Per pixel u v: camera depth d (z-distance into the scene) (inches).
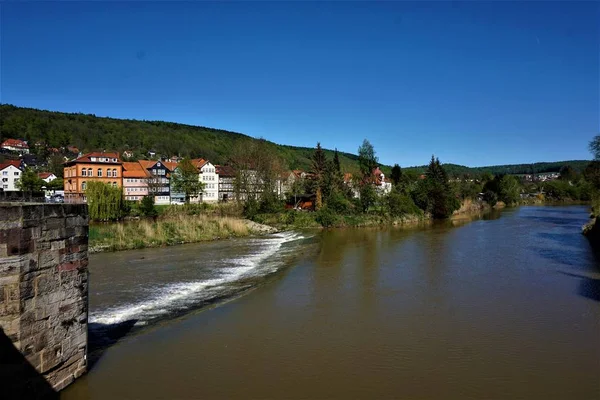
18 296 442.9
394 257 1435.8
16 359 444.1
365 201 2999.5
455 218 3235.7
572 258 1411.2
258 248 1662.2
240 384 542.3
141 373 566.3
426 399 511.5
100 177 3595.0
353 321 777.6
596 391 530.3
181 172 3796.8
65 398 498.0
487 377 565.3
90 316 787.4
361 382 550.9
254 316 799.7
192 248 1656.0
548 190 6156.5
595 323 767.7
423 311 836.6
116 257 1413.6
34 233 463.2
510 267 1256.8
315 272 1186.6
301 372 576.4
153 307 848.3
